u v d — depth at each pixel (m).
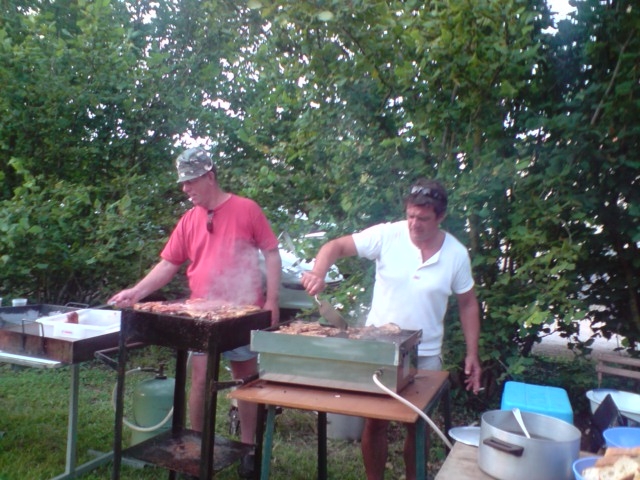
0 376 4.73
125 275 5.01
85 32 5.05
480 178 3.13
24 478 2.99
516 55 3.05
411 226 2.41
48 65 4.95
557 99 3.44
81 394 4.39
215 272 2.96
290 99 3.83
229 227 2.98
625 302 3.48
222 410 4.03
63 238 4.79
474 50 3.12
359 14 3.22
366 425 2.57
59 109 5.07
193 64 5.70
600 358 3.03
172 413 2.91
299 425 3.82
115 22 5.54
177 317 2.28
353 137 3.60
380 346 1.97
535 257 3.21
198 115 5.50
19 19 5.38
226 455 2.58
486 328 3.36
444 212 2.42
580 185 3.29
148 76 5.29
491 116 3.30
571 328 3.47
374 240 2.57
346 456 3.41
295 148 3.91
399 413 1.88
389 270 2.54
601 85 3.08
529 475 1.44
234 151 5.55
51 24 4.95
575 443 1.48
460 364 3.52
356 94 3.49
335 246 2.56
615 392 2.54
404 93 3.41
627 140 3.10
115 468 2.47
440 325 2.58
